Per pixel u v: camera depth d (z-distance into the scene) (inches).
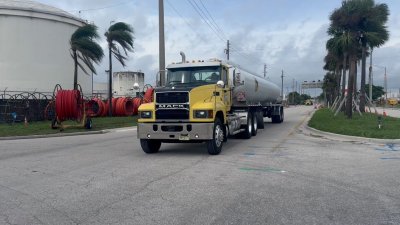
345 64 1552.7
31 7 1791.3
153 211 264.7
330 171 402.3
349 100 1165.7
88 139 792.3
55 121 970.7
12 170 423.8
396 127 853.2
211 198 296.7
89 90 2043.6
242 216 253.1
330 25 1107.9
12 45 1737.2
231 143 661.9
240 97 689.0
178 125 501.4
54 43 1839.3
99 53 1231.5
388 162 458.9
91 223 241.8
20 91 1625.2
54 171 415.2
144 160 484.1
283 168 419.8
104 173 399.9
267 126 1114.7
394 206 274.5
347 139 727.1
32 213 263.4
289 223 239.6
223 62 601.3
